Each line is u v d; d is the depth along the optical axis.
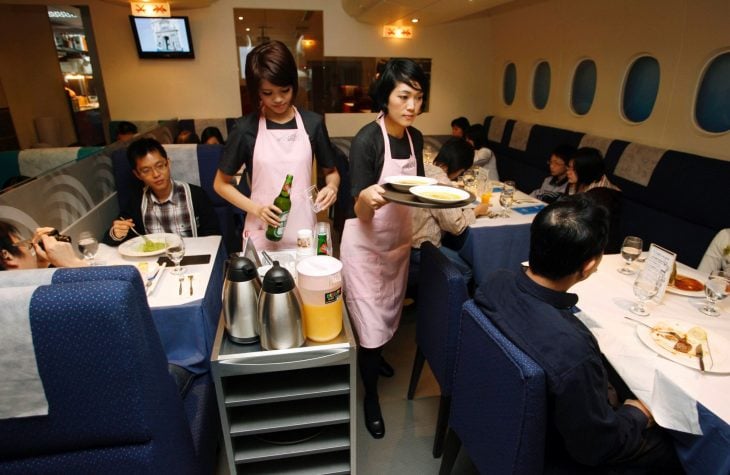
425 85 1.50
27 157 2.54
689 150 3.10
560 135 4.43
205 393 1.50
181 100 5.34
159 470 0.97
